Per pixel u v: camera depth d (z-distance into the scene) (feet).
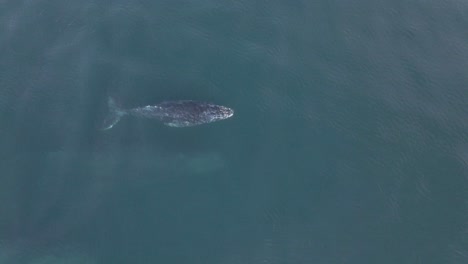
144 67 208.74
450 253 164.25
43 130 192.95
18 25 224.33
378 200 174.70
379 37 220.23
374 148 186.80
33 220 171.12
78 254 163.63
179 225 168.96
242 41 216.13
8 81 207.00
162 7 227.81
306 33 219.61
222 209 172.35
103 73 207.10
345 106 197.57
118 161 183.01
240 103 197.16
